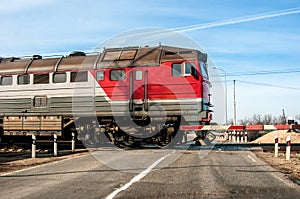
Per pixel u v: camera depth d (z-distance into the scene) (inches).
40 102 724.0
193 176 368.2
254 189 304.8
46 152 675.4
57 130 705.6
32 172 408.5
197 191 294.7
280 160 525.3
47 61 740.0
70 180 348.8
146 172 394.0
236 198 271.4
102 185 321.4
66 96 703.7
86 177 365.7
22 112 736.3
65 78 708.7
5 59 789.2
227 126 623.2
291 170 423.8
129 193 286.5
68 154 627.5
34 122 723.4
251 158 536.4
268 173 394.0
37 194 285.9
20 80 743.1
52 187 314.3
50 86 719.1
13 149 749.3
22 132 735.1
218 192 291.3
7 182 344.5
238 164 463.8
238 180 347.3
